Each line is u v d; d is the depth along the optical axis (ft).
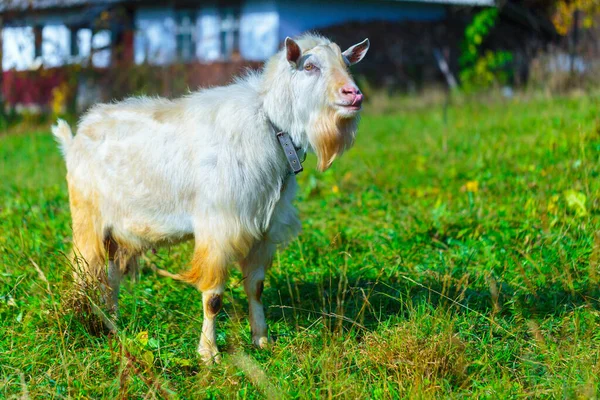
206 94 14.46
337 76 13.34
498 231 19.39
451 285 16.11
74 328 14.39
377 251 19.17
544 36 61.57
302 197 26.07
